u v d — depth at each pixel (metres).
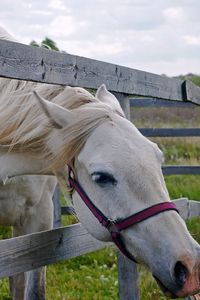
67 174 2.82
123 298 3.65
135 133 2.67
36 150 2.85
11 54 2.55
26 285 3.72
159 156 2.64
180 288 2.43
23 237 2.77
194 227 6.38
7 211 3.42
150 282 4.85
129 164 2.55
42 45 3.65
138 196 2.54
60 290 5.02
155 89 3.86
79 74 3.01
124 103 3.55
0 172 2.97
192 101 4.55
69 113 2.72
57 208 6.11
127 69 3.49
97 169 2.57
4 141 2.89
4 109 2.91
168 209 2.54
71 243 3.17
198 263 2.45
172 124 16.95
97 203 2.65
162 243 2.47
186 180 9.10
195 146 11.98
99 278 5.28
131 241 2.57
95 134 2.67
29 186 3.35
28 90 2.95
